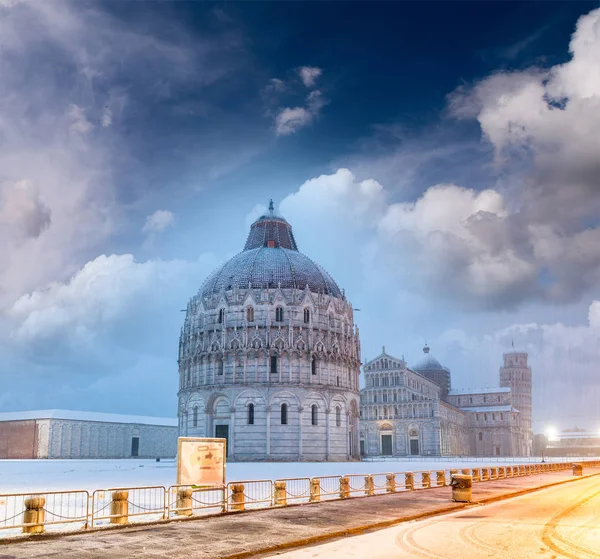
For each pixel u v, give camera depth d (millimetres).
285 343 121250
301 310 124375
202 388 122250
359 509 36125
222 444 40688
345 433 125562
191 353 127500
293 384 119500
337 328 128875
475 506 38969
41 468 100875
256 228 144125
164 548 23422
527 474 79562
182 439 39250
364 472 79750
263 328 121625
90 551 22734
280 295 123750
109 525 28719
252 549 23188
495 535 26578
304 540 25344
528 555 22031
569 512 35281
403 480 66375
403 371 198250
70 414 177250
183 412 127438
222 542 24734
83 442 176875
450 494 46438
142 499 43969
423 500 41656
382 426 198000
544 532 27375
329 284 134500
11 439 176875
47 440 168125
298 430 118375
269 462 114938
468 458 173250
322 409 121812
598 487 56656
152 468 102875
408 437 193250
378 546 24141
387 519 31500
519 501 42375
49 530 27969
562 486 58031
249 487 51625
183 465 38969
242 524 29906
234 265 132125
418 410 193500
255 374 119562
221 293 125875
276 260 130750
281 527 28859
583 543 24500
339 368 127000
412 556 21922
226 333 122688
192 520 31438
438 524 30281
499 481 62719
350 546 24312
